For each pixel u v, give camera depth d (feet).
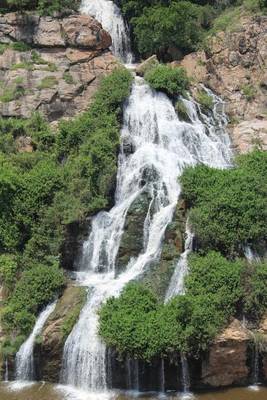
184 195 104.27
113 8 159.43
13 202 108.68
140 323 86.28
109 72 135.33
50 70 132.77
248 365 87.45
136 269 101.04
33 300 96.58
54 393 86.17
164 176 111.86
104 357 87.15
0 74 133.90
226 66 143.84
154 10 153.38
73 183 111.14
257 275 92.22
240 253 98.27
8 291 100.78
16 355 91.30
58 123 125.70
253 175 106.63
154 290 95.20
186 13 150.00
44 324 93.09
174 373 86.58
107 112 124.77
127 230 104.73
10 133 122.31
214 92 143.43
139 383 86.84
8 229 107.55
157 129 123.95
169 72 130.72
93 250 106.63
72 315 92.89
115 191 113.60
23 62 134.41
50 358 90.33
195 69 147.43
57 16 138.92
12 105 127.03
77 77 133.49
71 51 136.46
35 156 118.21
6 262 103.35
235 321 89.04
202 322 85.61
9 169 112.27
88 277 104.17
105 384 87.10
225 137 130.62
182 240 99.96
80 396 85.15
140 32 152.46
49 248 106.42
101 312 89.45
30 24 138.10
